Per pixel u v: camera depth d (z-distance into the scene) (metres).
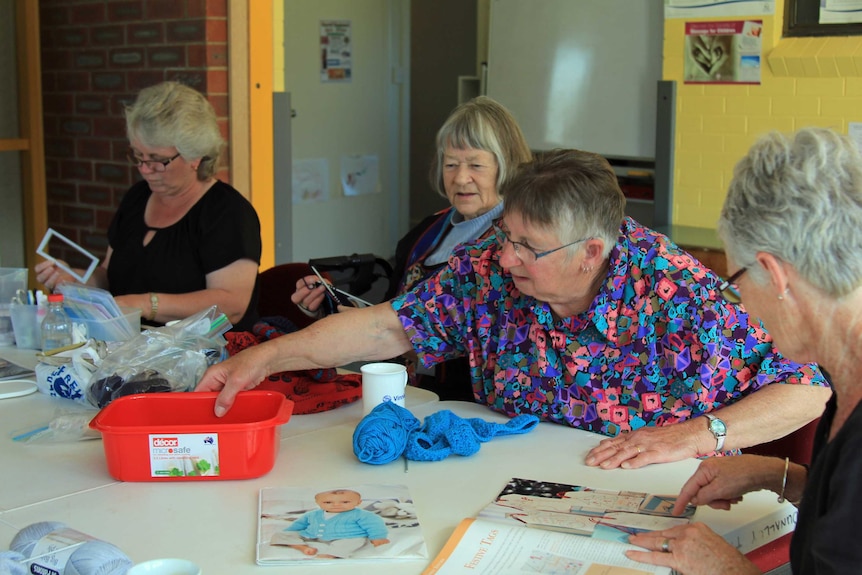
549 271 1.81
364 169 5.93
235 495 1.60
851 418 1.15
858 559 1.09
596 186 1.79
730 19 4.02
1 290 2.63
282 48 4.11
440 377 2.63
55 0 4.39
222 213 2.93
